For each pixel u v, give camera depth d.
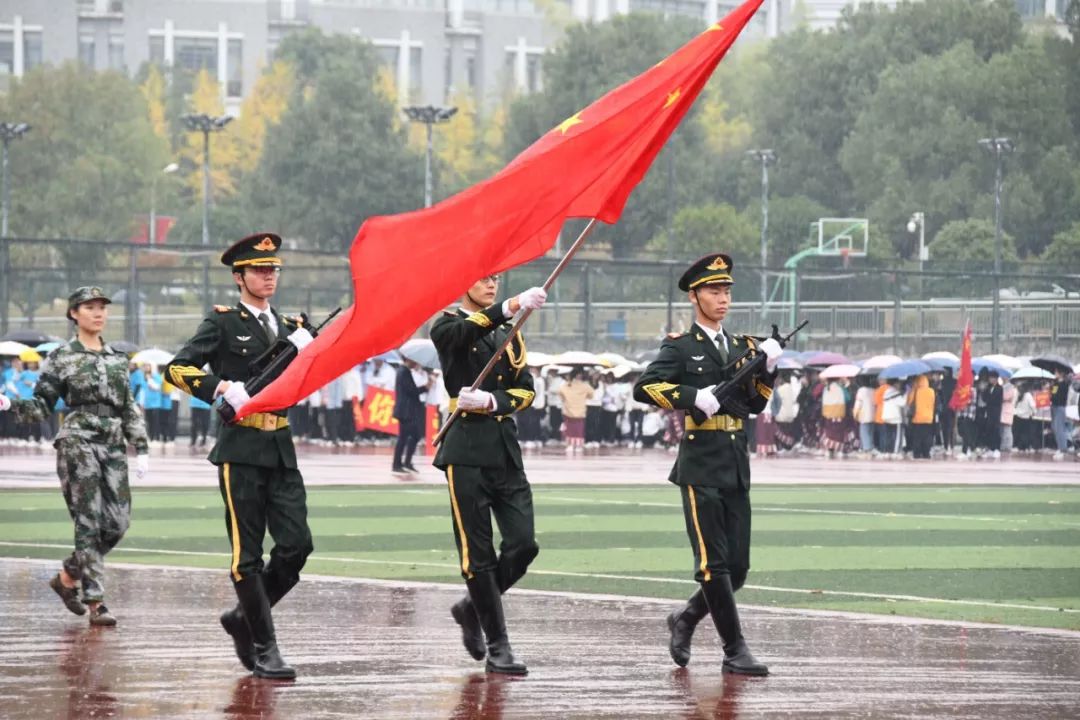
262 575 15.06
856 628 18.30
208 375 14.95
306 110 134.75
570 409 55.69
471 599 15.49
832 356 60.16
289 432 15.21
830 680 14.98
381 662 15.72
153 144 147.38
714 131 145.38
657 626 18.33
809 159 135.75
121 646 16.56
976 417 56.16
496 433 15.34
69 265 102.56
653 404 15.46
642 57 138.88
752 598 21.08
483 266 14.41
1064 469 48.56
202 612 18.92
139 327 65.44
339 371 14.05
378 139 135.88
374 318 14.05
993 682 14.97
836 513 32.62
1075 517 32.16
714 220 117.88
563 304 73.69
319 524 29.64
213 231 134.62
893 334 73.38
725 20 15.20
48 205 136.75
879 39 135.38
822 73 137.75
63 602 19.34
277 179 135.75
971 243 108.94
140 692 14.07
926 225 118.50
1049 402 58.16
